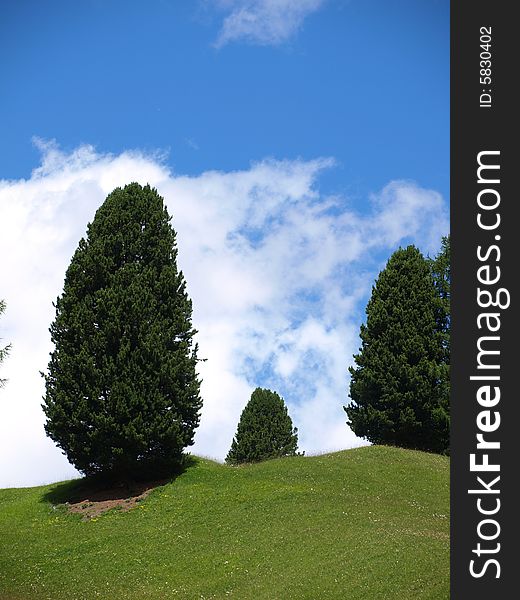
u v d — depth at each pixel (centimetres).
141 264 4322
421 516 3334
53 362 4062
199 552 3053
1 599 2711
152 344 3991
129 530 3378
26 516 3778
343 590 2502
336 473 3997
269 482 3869
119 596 2727
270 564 2831
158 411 3966
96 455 3909
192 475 4025
